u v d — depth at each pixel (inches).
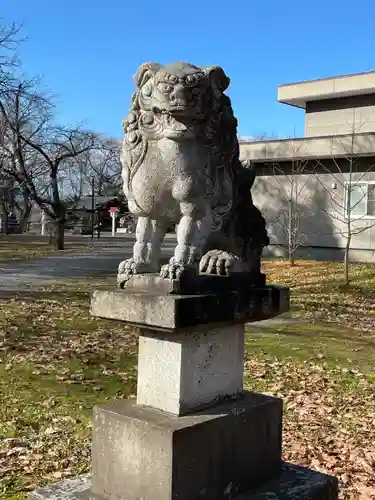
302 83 887.7
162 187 113.6
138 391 117.7
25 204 1796.3
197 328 107.0
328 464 171.3
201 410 113.3
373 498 150.8
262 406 119.0
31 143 927.7
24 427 192.1
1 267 736.3
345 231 745.6
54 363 273.7
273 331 377.1
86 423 197.3
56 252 1023.0
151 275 113.4
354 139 711.7
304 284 582.6
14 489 147.6
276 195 811.4
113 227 1814.7
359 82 831.1
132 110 115.4
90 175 2511.1
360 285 565.3
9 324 355.3
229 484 112.3
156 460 103.7
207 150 113.5
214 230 120.6
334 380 263.7
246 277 122.3
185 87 104.7
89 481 121.4
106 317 112.3
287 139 773.3
